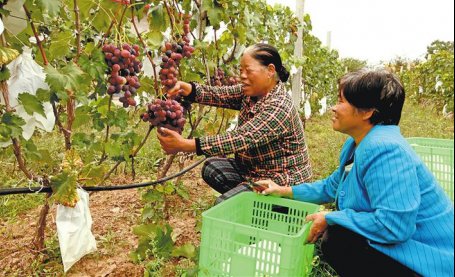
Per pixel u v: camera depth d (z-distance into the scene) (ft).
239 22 12.23
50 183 8.07
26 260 9.44
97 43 8.91
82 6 8.13
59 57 8.55
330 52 41.19
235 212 8.64
